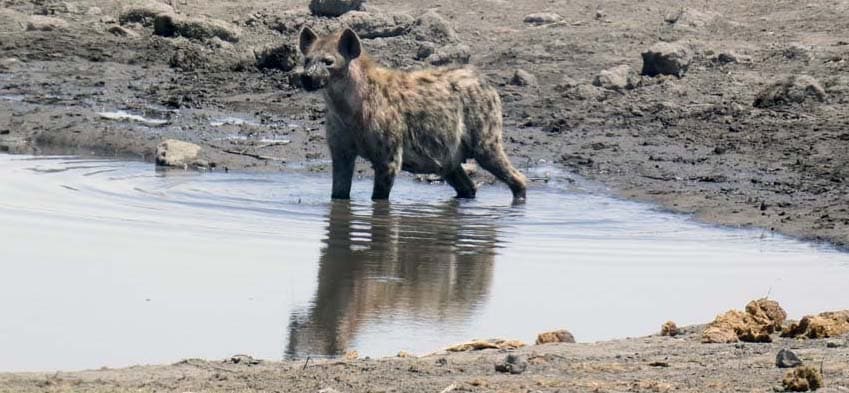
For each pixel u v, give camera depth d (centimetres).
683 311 4266
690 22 9950
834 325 3625
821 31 9788
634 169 6944
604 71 8750
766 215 5934
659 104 8269
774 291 4566
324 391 2923
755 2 10519
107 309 4138
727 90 8606
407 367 3241
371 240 5300
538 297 4422
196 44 9931
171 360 3594
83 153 7131
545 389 2986
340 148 6200
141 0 11006
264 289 4447
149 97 8481
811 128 7738
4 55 9406
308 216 5762
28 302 4200
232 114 8100
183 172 6694
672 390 2959
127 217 5559
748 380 3050
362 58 6147
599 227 5734
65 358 3606
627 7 10556
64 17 10581
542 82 8862
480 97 6500
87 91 8575
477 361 3306
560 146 7406
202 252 4969
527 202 6325
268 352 3688
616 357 3353
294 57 9356
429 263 4916
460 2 10775
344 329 3956
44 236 5144
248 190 6297
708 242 5450
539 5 10719
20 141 7344
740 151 7269
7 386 3020
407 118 6297
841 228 5675
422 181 6888
